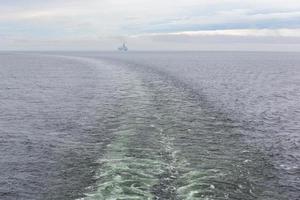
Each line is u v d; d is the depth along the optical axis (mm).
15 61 121062
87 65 90000
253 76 65938
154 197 13445
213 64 105688
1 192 14867
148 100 33219
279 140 22219
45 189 15008
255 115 29500
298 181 15531
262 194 14125
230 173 15867
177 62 112625
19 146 21047
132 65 82062
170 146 19422
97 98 36531
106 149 19328
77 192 14414
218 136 21859
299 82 56531
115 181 14820
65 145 20984
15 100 36938
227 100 35969
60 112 30406
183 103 31953
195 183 14633
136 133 22031
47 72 71875
